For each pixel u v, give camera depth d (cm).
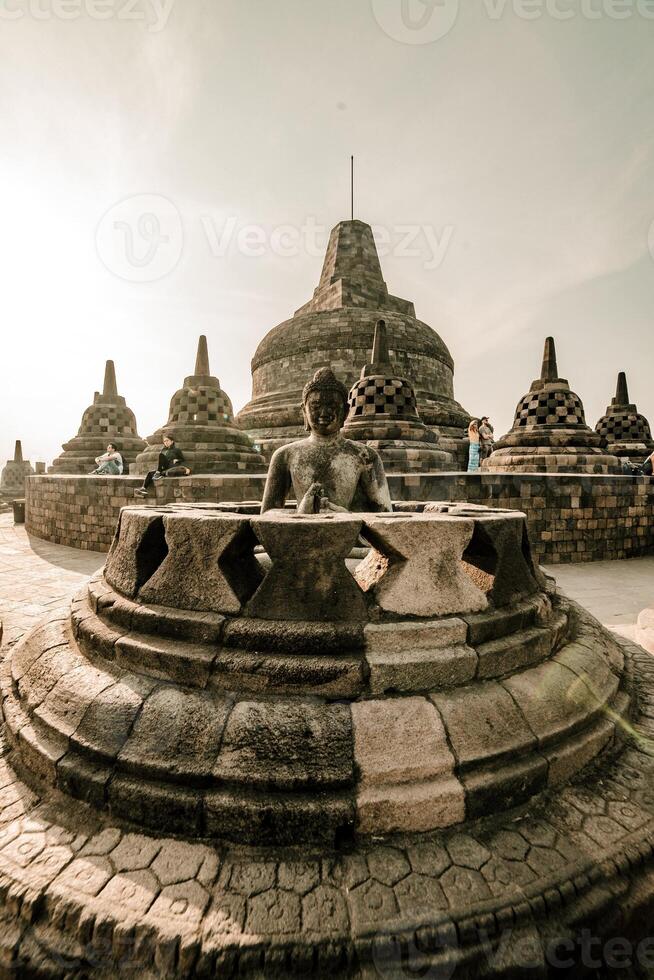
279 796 188
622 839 189
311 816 183
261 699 212
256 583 268
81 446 2112
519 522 288
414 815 188
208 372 1766
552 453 1577
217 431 1641
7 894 166
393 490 962
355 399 1594
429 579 243
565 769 220
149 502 1053
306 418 409
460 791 192
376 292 2470
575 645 291
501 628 250
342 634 223
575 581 777
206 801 186
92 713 222
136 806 194
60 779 213
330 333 2220
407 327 2334
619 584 752
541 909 162
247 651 225
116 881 170
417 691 219
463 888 167
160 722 209
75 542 1148
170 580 254
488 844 185
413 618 235
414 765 193
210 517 249
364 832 187
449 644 232
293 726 200
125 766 202
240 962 145
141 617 251
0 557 1005
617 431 2453
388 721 204
